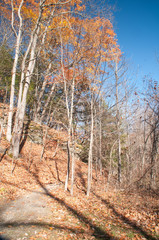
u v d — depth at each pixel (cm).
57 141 1565
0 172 845
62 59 935
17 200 646
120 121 1229
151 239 480
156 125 1133
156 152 1086
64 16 1055
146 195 973
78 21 948
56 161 1370
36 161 1203
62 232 459
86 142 1664
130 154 1294
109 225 555
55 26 1208
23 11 1302
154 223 589
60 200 723
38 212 574
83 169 1494
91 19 951
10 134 1223
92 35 946
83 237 451
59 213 588
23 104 1147
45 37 1388
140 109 1347
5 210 550
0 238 392
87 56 955
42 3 1061
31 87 1864
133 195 989
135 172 1186
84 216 602
